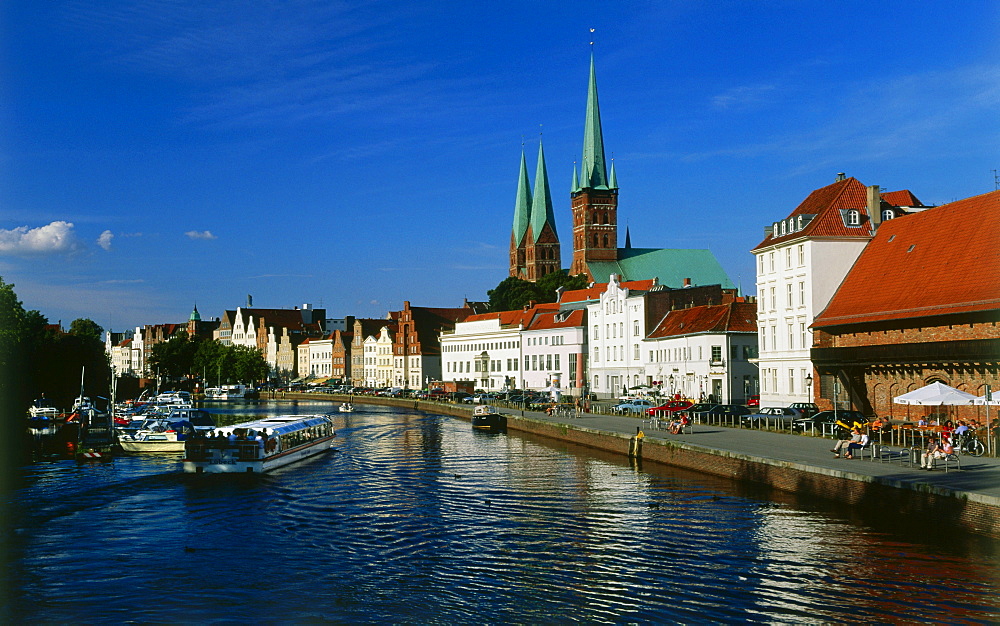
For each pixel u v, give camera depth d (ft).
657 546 134.51
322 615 107.04
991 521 121.70
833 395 275.39
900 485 138.82
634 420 310.24
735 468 186.39
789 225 311.88
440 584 118.21
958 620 101.45
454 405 465.88
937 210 272.31
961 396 174.60
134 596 114.83
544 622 103.55
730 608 106.63
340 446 290.56
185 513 166.61
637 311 458.91
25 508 172.14
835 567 120.88
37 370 409.69
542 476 207.41
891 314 250.37
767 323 327.26
